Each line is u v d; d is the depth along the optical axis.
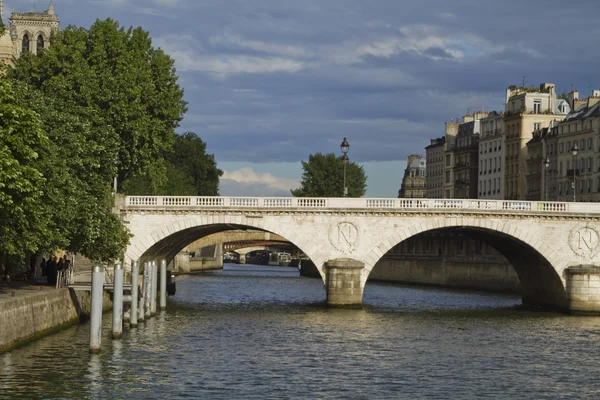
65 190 77.44
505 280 146.38
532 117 196.50
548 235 113.75
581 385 66.50
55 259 89.06
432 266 168.12
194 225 112.25
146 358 71.06
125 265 111.25
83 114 94.50
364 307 115.50
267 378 65.75
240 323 94.38
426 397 61.53
